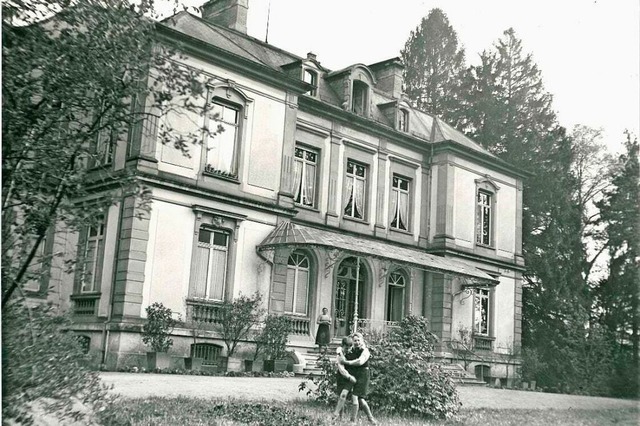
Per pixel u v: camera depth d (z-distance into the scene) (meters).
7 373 5.65
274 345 18.66
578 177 31.59
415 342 12.62
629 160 28.62
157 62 7.48
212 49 19.14
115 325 16.56
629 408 16.91
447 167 27.25
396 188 26.80
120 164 17.86
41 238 6.82
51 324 6.79
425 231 27.31
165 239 17.88
